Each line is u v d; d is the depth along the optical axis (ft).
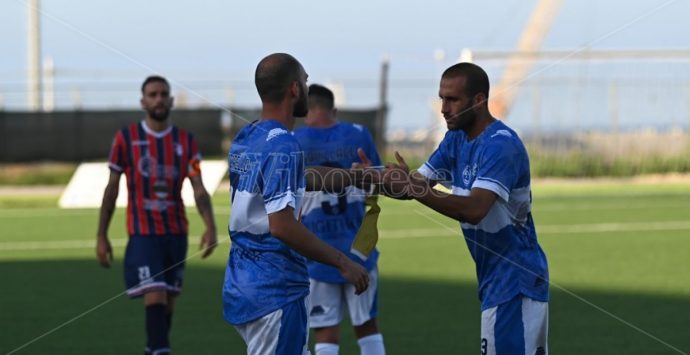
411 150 260.01
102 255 73.82
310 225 67.56
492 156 49.19
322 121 69.72
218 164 206.69
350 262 45.65
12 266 123.34
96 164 207.82
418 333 82.69
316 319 67.82
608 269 118.11
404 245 140.97
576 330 83.41
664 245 139.64
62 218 178.91
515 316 51.08
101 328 85.66
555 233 153.58
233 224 47.14
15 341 80.79
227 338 81.15
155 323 70.44
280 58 47.26
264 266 46.14
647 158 264.11
